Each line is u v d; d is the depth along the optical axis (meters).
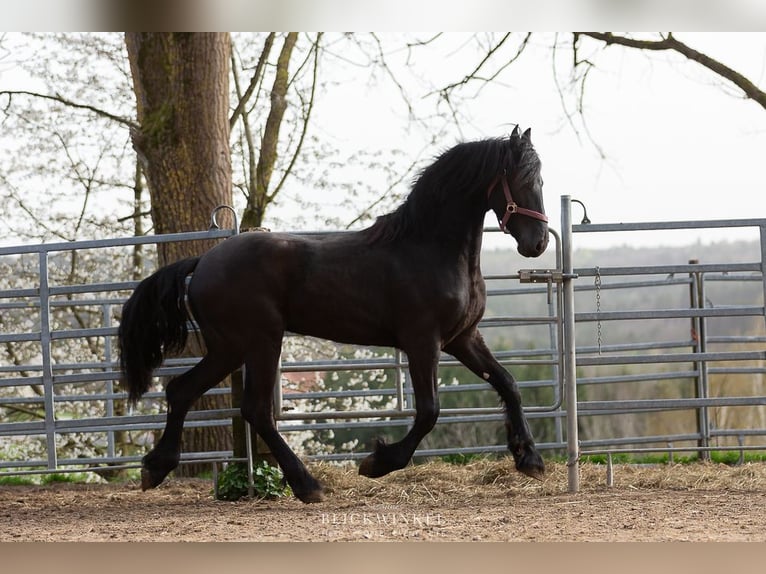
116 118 13.87
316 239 8.05
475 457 11.42
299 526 6.82
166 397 8.12
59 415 17.53
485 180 7.75
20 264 17.03
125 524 7.14
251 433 8.69
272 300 7.82
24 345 16.58
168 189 11.77
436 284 7.76
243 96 14.41
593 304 44.75
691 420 29.69
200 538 6.29
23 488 10.24
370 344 8.11
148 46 11.87
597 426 29.80
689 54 13.55
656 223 8.79
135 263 16.88
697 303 10.88
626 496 8.09
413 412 8.44
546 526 6.53
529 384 10.88
